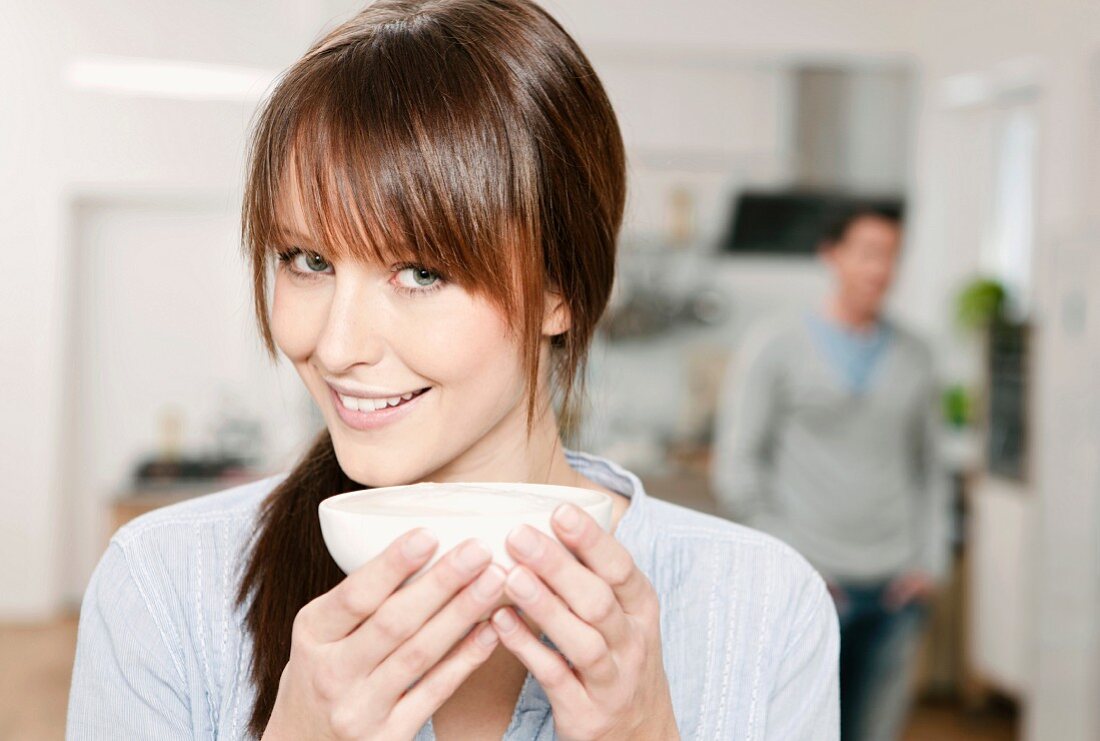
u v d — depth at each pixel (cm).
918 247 530
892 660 323
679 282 530
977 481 436
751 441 321
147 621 92
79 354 608
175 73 514
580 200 87
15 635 564
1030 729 372
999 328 430
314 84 77
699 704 99
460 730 90
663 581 102
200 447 607
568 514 65
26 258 582
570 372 94
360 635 66
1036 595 368
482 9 83
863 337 319
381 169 75
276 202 79
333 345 76
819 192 517
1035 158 433
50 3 562
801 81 516
